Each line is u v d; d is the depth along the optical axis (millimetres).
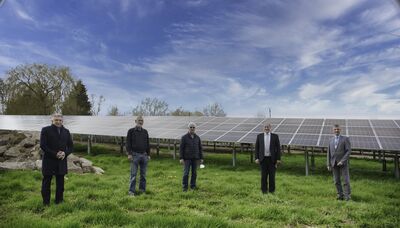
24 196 7867
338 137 8398
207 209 7105
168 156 18844
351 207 7258
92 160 16266
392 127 15320
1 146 15391
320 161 17812
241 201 7758
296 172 13453
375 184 10727
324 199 8148
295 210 6816
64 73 46062
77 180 9844
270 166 8820
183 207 7082
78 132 20281
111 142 28609
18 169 11805
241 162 16609
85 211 6422
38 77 45062
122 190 8836
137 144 8609
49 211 6406
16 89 44906
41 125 24203
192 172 9391
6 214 6301
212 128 18438
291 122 18359
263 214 6453
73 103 46750
